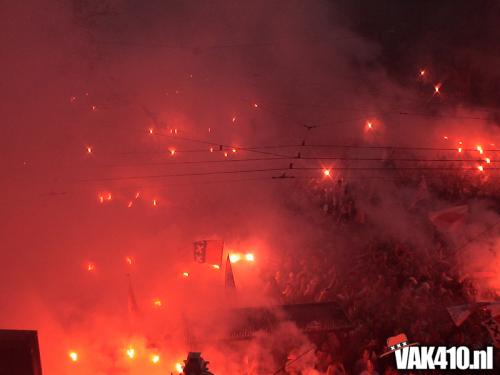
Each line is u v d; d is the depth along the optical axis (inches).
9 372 355.6
